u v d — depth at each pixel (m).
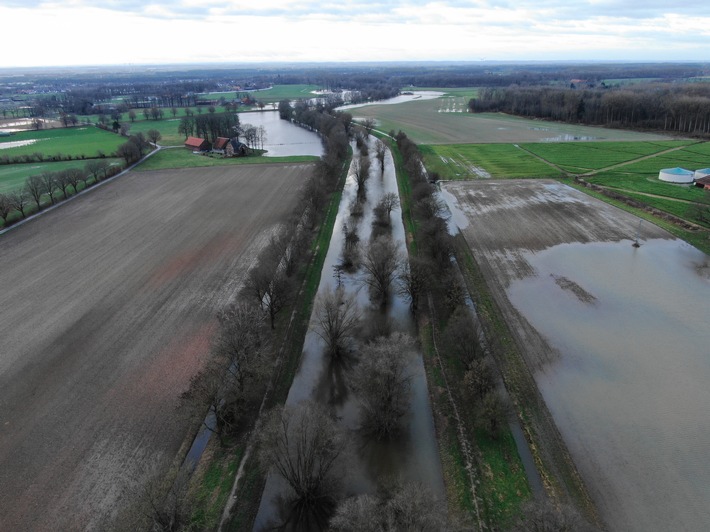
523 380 45.31
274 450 32.91
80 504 32.91
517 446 37.84
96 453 37.12
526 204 98.00
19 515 32.19
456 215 92.06
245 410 41.47
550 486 34.12
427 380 46.06
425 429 40.25
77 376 45.81
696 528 31.52
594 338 52.03
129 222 89.06
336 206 98.44
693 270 67.62
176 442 38.12
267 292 54.06
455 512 32.19
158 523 29.53
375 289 62.16
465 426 39.56
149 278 65.50
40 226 87.75
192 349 49.53
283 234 71.81
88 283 64.38
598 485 34.56
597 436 38.97
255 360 42.00
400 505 27.42
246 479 35.12
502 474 35.00
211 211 94.50
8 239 81.38
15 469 35.78
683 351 49.78
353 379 43.94
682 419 40.69
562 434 39.16
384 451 37.94
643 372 46.62
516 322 55.06
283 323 54.62
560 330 53.50
